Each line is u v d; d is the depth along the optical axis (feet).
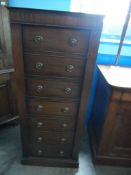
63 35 3.11
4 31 4.52
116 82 3.89
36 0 4.66
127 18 4.29
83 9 4.90
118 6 4.91
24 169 4.73
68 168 4.85
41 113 4.03
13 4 4.69
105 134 4.50
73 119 4.11
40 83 3.62
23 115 4.02
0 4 4.43
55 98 3.81
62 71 3.48
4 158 5.01
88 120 6.34
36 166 4.84
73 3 4.80
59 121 4.14
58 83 3.62
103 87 4.61
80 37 3.12
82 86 3.63
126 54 5.23
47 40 3.15
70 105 3.91
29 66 3.43
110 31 5.28
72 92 3.74
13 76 5.24
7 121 5.75
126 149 4.73
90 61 3.33
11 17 2.92
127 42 5.19
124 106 4.04
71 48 3.22
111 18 5.07
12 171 4.65
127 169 4.94
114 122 4.30
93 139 5.39
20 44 3.18
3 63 4.86
